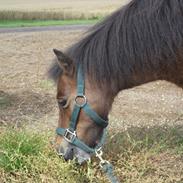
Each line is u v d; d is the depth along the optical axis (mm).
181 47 1423
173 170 1674
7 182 1578
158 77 1494
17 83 3129
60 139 1500
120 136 1920
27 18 12367
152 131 2025
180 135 1992
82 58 1446
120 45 1415
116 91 1466
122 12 1459
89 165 1534
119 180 1595
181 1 1398
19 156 1638
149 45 1402
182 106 2584
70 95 1441
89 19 12266
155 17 1404
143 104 2633
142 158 1712
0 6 15148
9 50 5043
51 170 1598
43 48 5133
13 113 2365
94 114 1441
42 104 2570
